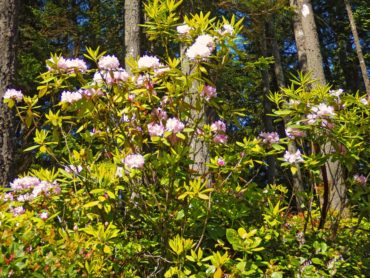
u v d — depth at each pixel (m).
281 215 2.88
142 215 2.52
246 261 2.22
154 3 2.69
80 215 2.63
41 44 8.92
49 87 2.60
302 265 2.45
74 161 2.62
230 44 2.55
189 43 2.74
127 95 2.57
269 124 12.61
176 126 2.39
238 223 2.60
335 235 2.76
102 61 2.46
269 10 7.38
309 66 6.81
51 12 9.51
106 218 2.50
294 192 2.92
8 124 4.43
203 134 2.77
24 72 8.13
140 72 2.51
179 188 2.46
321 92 2.77
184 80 2.50
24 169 5.56
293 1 8.82
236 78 7.88
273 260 2.36
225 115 2.88
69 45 10.23
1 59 4.57
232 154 2.85
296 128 2.67
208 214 2.33
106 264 2.36
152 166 2.51
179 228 2.49
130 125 2.59
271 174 10.73
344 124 2.85
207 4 6.60
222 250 2.57
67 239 2.12
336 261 2.49
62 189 2.69
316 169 2.85
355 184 2.84
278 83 12.48
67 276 1.96
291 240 2.67
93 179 2.54
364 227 2.95
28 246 2.01
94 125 2.70
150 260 2.50
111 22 11.18
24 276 1.86
